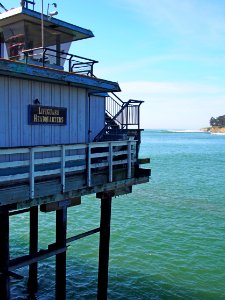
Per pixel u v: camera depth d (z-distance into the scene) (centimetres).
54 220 2708
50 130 1296
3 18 1351
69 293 1647
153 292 1673
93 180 1246
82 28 1526
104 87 1387
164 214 2939
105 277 1394
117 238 2344
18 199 998
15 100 1177
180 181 4634
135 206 3212
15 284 1723
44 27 1432
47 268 1898
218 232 2483
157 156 8575
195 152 9988
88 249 2144
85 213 2958
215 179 4809
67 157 1130
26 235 2388
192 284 1756
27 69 1097
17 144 1188
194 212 3002
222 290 1705
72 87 1369
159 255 2080
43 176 1154
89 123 1606
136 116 1608
